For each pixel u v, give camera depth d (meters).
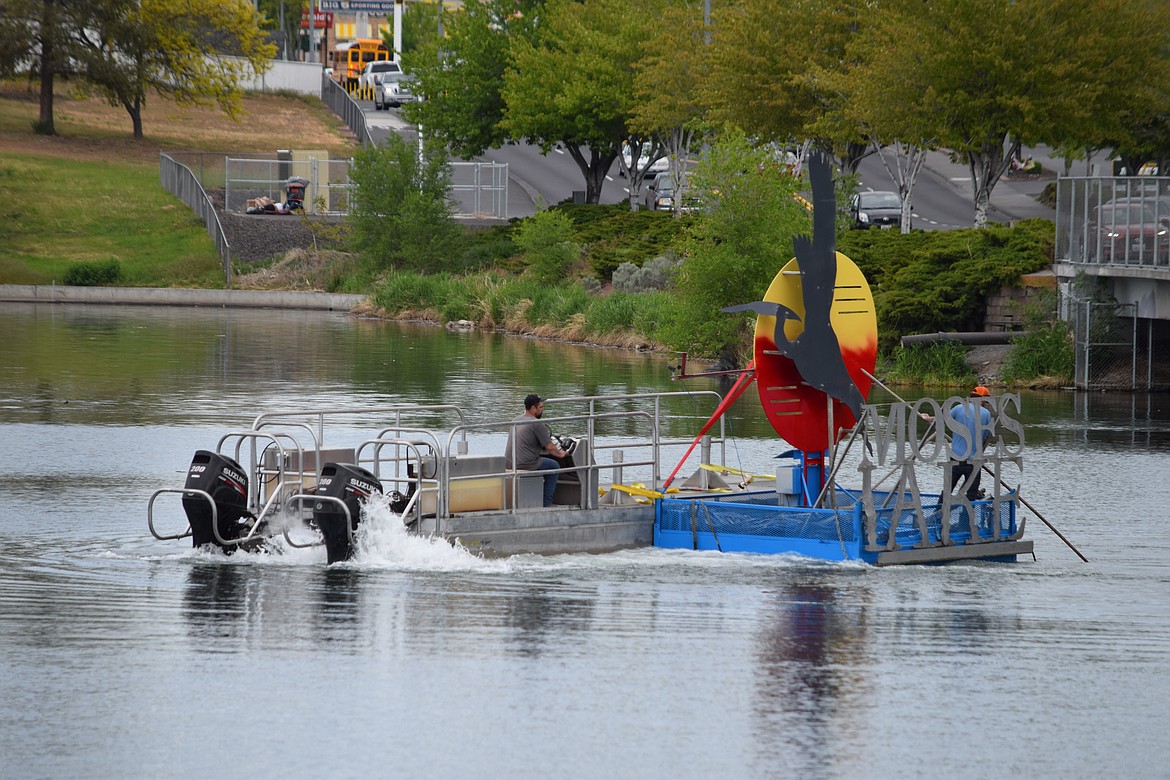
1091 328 82.44
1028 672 27.28
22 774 21.41
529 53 146.00
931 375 85.19
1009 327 89.25
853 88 101.44
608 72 138.62
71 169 166.75
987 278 89.19
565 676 26.39
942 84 97.31
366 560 34.72
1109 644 29.33
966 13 96.19
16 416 63.19
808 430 38.03
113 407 66.69
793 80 106.62
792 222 84.50
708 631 29.58
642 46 132.12
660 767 22.05
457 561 35.09
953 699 25.59
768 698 25.42
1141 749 23.25
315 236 148.88
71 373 81.00
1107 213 82.19
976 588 34.28
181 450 54.03
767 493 40.03
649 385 79.62
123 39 181.12
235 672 26.28
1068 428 65.88
